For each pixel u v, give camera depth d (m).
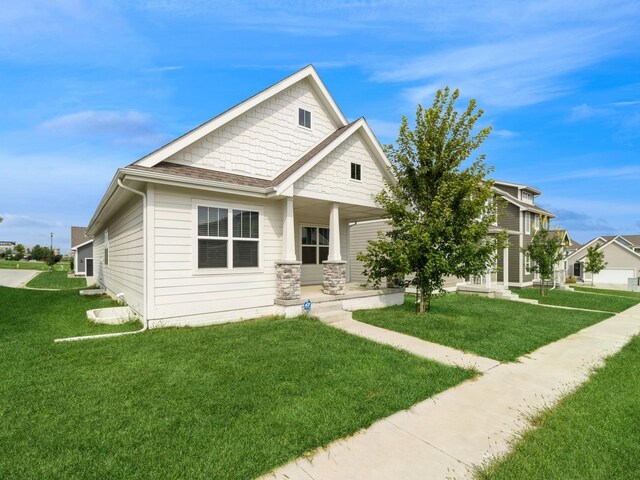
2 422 3.15
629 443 3.16
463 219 8.42
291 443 2.95
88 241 30.39
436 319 8.29
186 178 6.75
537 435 3.27
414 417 3.58
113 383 4.05
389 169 10.24
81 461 2.62
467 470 2.71
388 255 8.83
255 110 9.07
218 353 5.25
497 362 5.51
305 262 12.19
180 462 2.64
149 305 6.64
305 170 8.34
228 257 7.71
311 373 4.53
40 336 6.17
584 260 36.94
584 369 5.31
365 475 2.61
